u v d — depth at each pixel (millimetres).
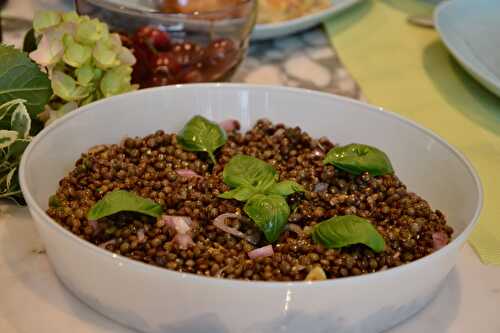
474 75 833
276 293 500
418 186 680
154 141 681
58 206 602
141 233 570
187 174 651
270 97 732
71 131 657
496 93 817
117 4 797
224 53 819
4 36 941
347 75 911
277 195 590
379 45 972
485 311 590
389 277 520
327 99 726
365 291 517
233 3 883
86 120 669
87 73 691
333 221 565
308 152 692
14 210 655
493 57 915
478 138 788
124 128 699
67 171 654
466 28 968
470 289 608
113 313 550
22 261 606
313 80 894
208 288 501
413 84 881
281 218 577
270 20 972
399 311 555
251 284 497
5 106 648
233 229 586
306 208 613
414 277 535
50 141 633
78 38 689
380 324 552
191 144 674
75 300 575
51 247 559
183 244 565
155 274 505
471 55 909
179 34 806
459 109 838
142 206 568
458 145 775
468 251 645
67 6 996
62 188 617
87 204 594
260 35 948
